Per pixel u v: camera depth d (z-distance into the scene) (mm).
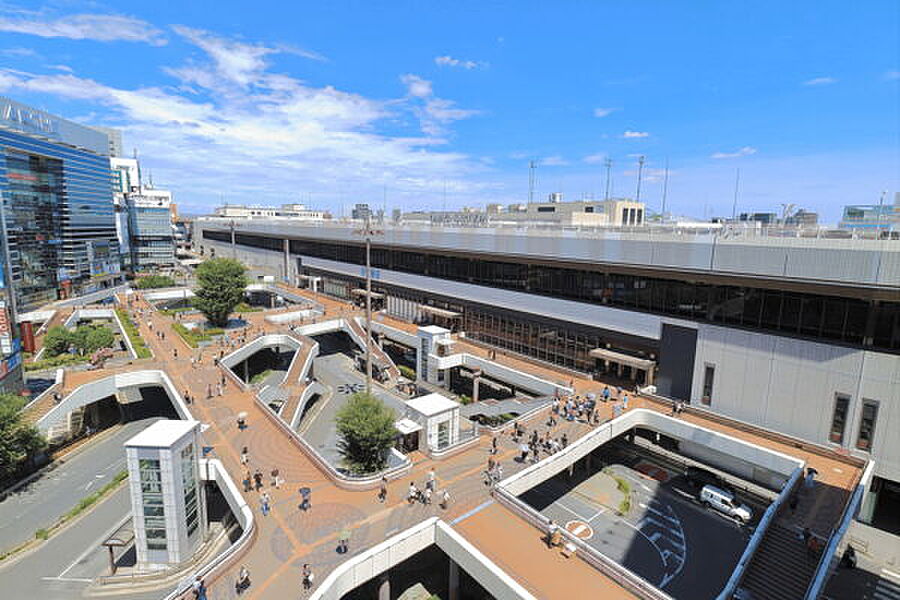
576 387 49281
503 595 24203
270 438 41094
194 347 67250
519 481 33562
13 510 39688
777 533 27812
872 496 34031
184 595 23281
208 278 79562
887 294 30922
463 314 69438
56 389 50969
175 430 31516
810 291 34844
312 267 112125
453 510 30641
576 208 95188
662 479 42656
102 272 125188
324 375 71625
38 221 100375
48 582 31000
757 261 36625
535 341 58812
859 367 33188
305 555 26406
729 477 41562
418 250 76312
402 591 30391
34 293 99062
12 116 93625
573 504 39000
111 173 131500
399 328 74938
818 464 33656
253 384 68438
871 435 33094
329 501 31594
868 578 30281
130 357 66875
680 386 44531
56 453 49188
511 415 53312
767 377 37938
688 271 41125
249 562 25828
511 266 61312
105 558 33469
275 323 83750
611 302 50375
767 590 25031
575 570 25312
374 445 36156
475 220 100438
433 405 39719
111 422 57812
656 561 32344
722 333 40469
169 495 30125
